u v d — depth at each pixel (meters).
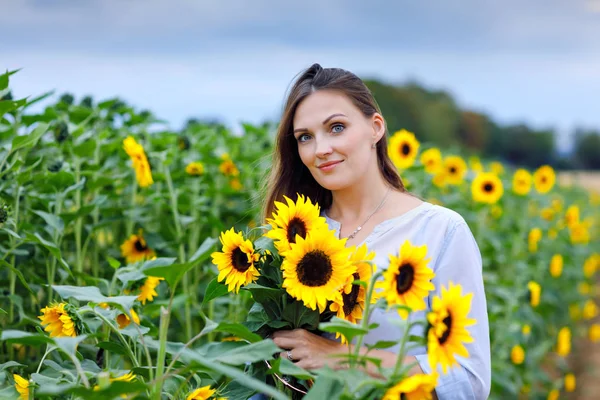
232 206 4.41
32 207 3.23
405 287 1.73
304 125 2.34
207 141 4.57
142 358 3.02
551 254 6.88
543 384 5.91
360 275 1.94
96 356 2.54
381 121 2.41
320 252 1.87
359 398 1.66
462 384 2.07
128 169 3.83
